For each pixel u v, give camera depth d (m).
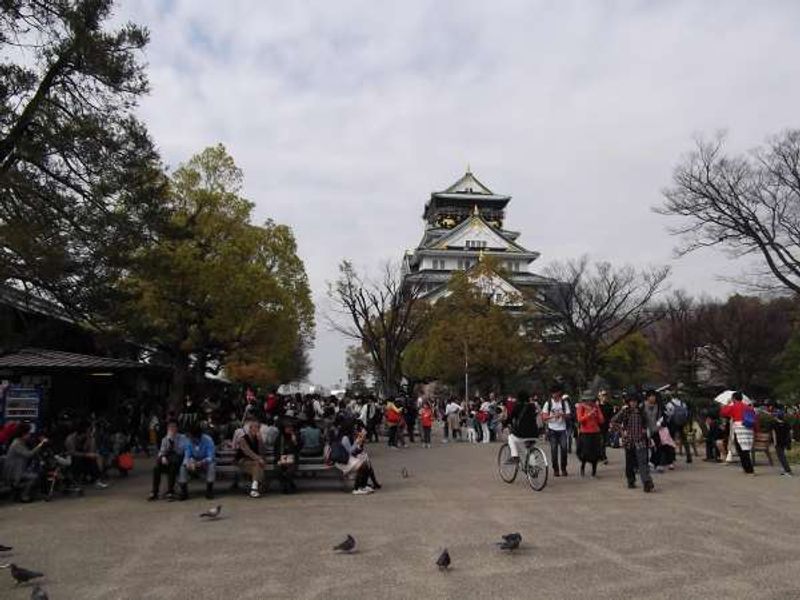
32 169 13.34
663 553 6.85
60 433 13.20
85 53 13.15
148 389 27.89
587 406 13.54
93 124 13.75
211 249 23.73
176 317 22.47
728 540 7.43
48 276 12.70
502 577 6.02
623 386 42.06
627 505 9.84
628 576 6.02
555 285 43.00
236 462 11.45
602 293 38.88
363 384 73.81
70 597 5.56
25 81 12.88
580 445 13.46
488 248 72.19
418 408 27.66
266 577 6.09
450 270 69.75
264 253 27.67
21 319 15.98
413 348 43.97
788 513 9.04
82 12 13.29
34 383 19.55
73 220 13.51
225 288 22.64
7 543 7.69
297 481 13.07
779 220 22.84
